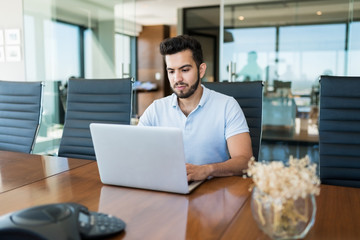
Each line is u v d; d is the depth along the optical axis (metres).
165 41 1.40
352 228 0.79
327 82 1.53
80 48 4.49
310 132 3.92
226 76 4.07
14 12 4.61
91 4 4.40
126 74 4.37
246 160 1.32
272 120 4.05
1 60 4.76
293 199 0.67
